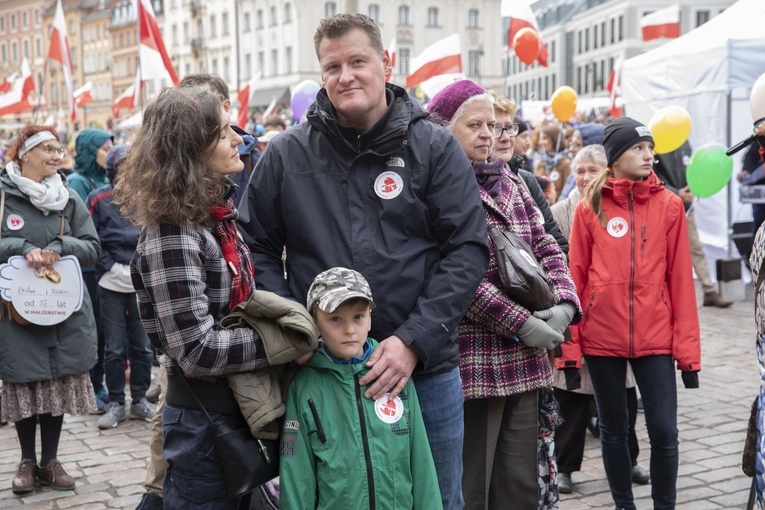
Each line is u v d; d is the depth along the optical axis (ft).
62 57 44.14
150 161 7.57
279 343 7.75
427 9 234.58
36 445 17.74
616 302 12.02
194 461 7.88
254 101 244.22
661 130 22.16
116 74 300.61
